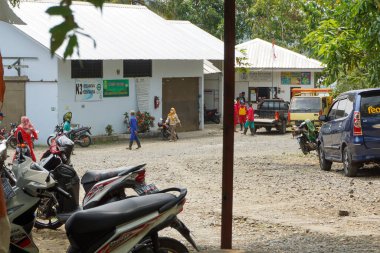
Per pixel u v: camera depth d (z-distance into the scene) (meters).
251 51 56.94
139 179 9.43
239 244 10.15
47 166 10.73
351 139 18.88
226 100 7.45
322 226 11.76
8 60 37.19
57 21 3.20
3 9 7.71
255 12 66.38
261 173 20.56
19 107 37.28
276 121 44.38
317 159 25.69
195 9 62.16
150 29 45.06
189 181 18.89
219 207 14.10
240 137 41.41
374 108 18.78
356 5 19.16
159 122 40.19
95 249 6.23
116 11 46.09
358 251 9.49
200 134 43.75
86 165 24.53
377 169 21.09
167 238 6.75
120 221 6.24
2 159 8.36
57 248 9.90
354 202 14.48
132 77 41.06
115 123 40.19
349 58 22.00
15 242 7.79
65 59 2.99
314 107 41.59
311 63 55.62
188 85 45.47
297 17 65.38
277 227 11.68
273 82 56.09
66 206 10.83
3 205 5.04
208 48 45.56
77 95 37.88
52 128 36.91
